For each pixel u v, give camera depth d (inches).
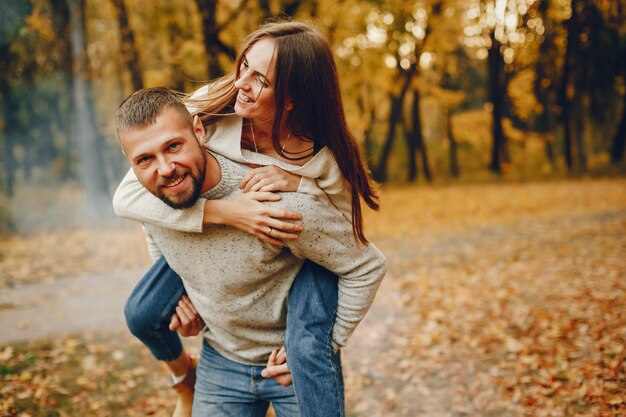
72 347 180.9
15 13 558.6
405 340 190.5
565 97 912.9
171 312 76.1
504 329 193.5
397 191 802.2
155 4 522.6
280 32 62.6
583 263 284.8
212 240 65.3
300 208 63.3
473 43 944.9
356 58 677.3
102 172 571.8
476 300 234.1
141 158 57.3
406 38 705.0
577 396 140.3
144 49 577.3
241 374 74.9
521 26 791.7
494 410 138.8
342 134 66.4
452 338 189.6
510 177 952.9
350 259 69.0
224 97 66.0
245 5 486.9
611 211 482.0
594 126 1052.5
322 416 65.7
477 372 160.9
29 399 140.3
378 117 974.4
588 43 763.4
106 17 572.7
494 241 383.9
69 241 417.1
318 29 65.2
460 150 1135.0
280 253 68.6
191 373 86.4
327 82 63.6
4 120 884.0
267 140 67.4
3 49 580.7
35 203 710.5
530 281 258.8
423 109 1172.5
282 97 61.9
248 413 76.1
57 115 935.0
